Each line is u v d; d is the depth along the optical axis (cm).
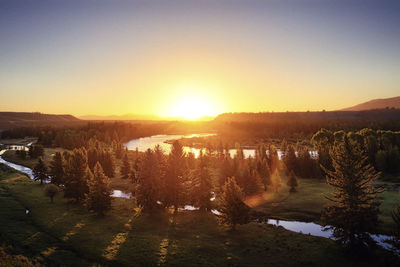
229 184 4000
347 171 3116
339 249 3231
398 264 2698
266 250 3266
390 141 8738
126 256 3080
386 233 3747
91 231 3809
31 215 4475
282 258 3056
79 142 15325
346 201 3158
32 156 12181
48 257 3012
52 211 4703
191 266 2870
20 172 8956
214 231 3947
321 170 7581
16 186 6544
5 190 6125
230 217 3869
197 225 4222
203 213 4878
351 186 3108
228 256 3103
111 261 2973
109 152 8288
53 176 6588
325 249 3266
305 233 4009
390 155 7531
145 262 2950
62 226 3984
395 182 6588
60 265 2848
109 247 3300
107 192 4550
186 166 5200
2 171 8619
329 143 9069
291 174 6238
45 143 17688
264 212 4988
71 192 5153
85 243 3403
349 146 3225
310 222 4466
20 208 4812
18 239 3447
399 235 2769
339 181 3225
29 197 5584
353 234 3114
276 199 5662
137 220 4369
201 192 4959
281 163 9006
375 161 7738
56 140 17600
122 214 4662
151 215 4622
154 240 3538
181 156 5016
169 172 4869
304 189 6362
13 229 3784
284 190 6350
